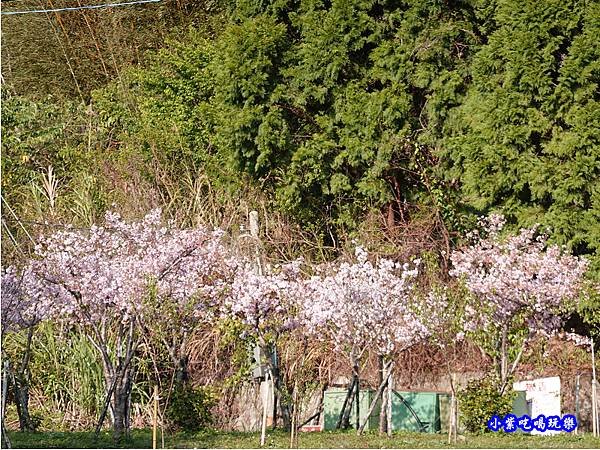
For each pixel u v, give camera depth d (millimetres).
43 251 14461
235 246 16312
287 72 18828
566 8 16375
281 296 13273
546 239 16281
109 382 12719
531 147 16688
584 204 16375
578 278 14438
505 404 13586
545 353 14812
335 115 18906
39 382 15781
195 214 18484
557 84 16703
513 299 13562
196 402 14070
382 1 18625
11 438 13008
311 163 18562
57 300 12938
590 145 16062
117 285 12773
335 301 12859
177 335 13906
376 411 14594
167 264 13430
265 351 13250
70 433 13820
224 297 14078
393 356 13188
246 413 15539
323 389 15594
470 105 17438
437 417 14555
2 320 12734
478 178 16844
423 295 14492
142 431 14047
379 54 18297
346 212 18875
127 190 19500
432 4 18359
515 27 16797
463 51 18734
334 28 18484
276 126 18844
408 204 18453
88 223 17953
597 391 15664
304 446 11922
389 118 17984
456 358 15508
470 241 17500
